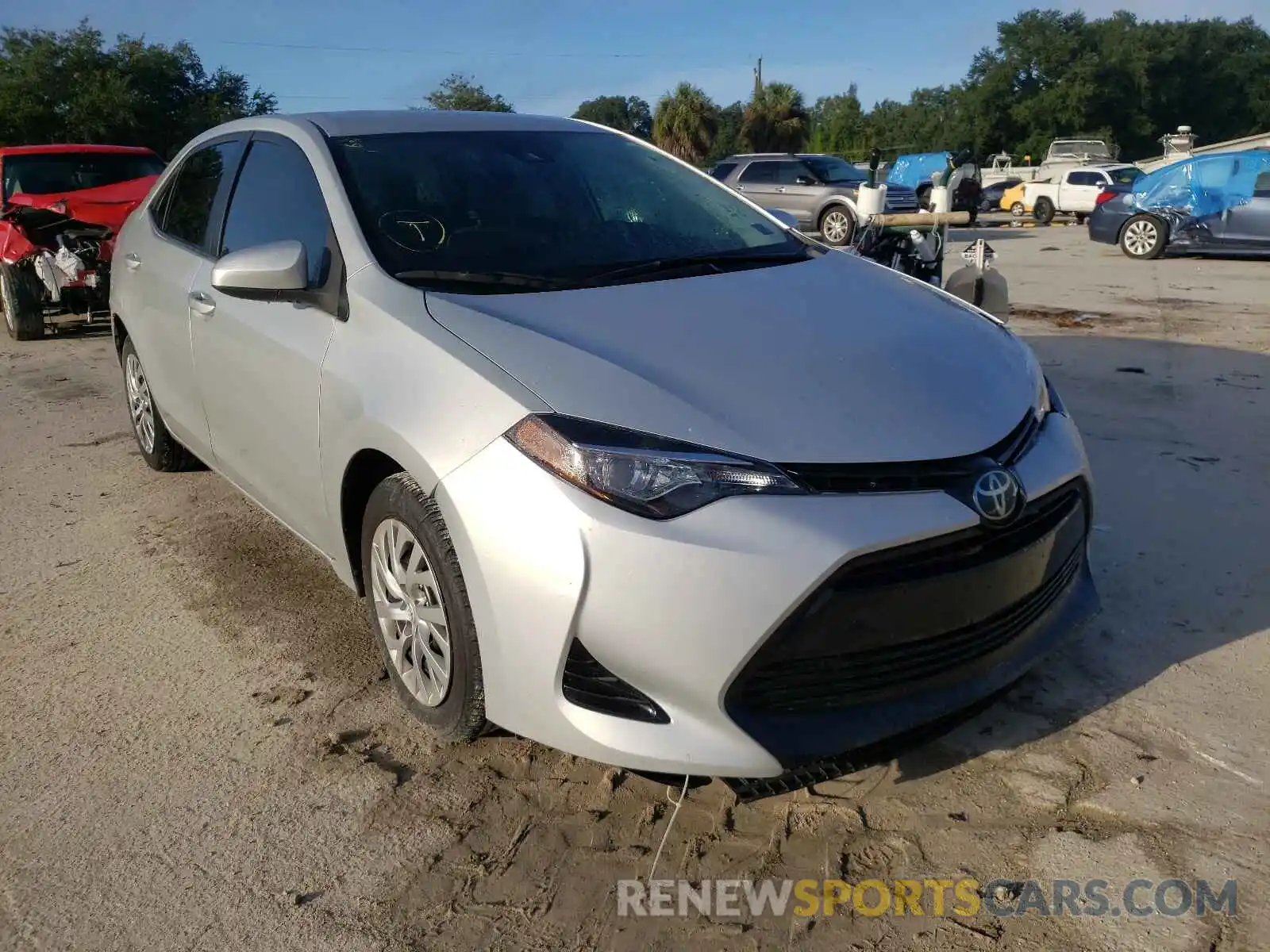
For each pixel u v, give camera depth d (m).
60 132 34.03
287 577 3.89
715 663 2.13
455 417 2.40
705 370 2.40
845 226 17.86
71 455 5.52
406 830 2.48
